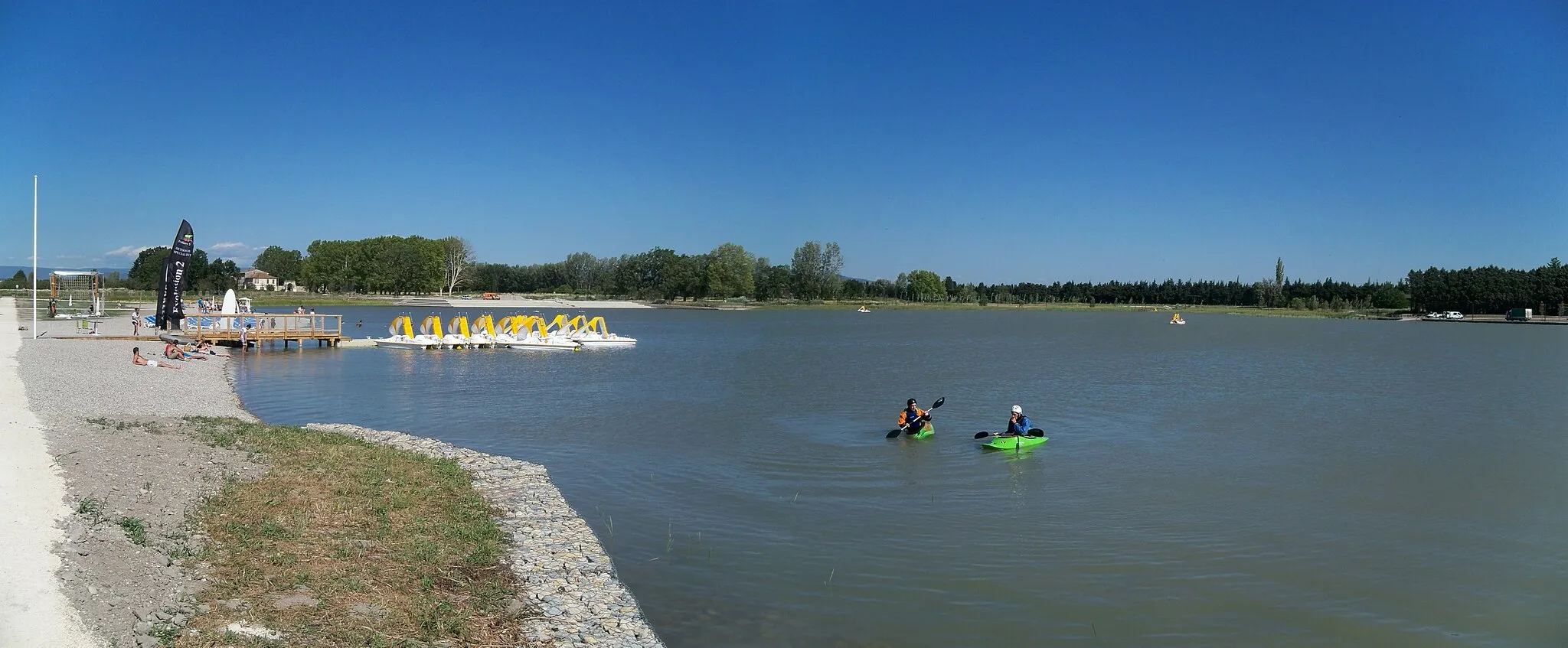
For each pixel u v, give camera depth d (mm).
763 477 24703
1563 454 29109
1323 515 21297
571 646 12773
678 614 14547
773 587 15906
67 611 11164
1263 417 37094
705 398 41938
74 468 18406
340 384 44969
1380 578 16891
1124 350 78750
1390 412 38781
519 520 18828
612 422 34219
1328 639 14156
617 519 20031
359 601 13117
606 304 183500
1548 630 14633
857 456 27812
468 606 13680
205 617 11812
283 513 16812
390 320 119562
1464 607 15508
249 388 42594
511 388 44906
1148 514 21203
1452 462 27719
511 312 152375
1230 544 18891
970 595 15711
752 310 190125
